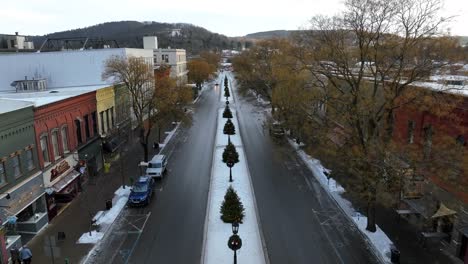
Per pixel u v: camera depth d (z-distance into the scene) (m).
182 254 18.78
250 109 68.62
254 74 60.28
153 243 19.91
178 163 34.84
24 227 20.61
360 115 19.61
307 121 28.81
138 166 33.69
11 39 51.34
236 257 17.81
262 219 22.89
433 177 20.14
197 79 94.69
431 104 18.55
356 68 23.95
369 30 19.61
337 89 22.91
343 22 21.39
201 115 61.91
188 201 25.67
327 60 25.53
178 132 48.75
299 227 21.86
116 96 36.91
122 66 33.97
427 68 18.36
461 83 21.52
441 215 18.56
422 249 19.45
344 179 26.27
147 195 25.16
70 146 26.62
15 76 40.53
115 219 22.78
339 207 24.77
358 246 19.73
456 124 18.47
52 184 23.45
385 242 19.75
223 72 195.50
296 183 29.44
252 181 29.88
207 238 20.20
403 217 23.17
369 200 18.66
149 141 43.53
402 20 18.62
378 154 18.39
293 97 31.64
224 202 22.17
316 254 18.89
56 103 24.45
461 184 17.17
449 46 18.11
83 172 27.48
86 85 40.94
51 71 40.62
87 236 20.41
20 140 20.16
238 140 43.41
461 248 18.41
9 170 19.19
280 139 43.72
